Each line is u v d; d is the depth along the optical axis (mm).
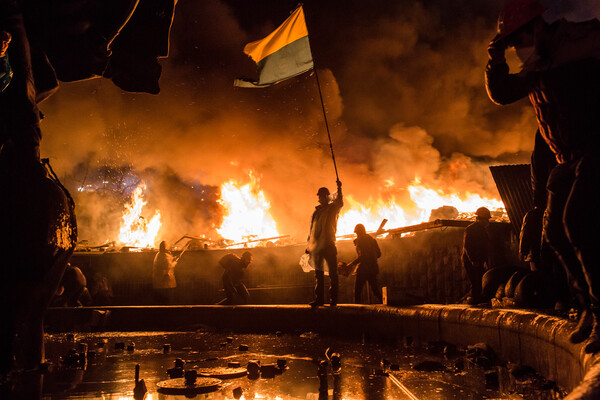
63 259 4719
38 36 5246
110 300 16469
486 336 5234
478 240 8391
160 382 3863
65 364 5141
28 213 4312
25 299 4363
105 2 5523
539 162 4535
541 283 5688
